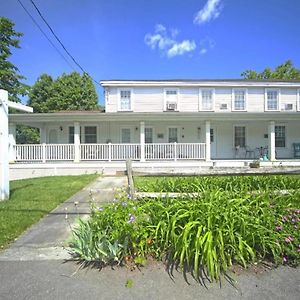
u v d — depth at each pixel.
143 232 3.12
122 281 2.76
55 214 5.46
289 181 5.60
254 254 2.94
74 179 11.80
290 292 2.54
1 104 6.70
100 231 3.10
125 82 18.52
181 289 2.60
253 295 2.50
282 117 15.79
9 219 4.95
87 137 18.08
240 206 3.39
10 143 15.38
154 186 5.41
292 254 3.01
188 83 18.67
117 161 15.57
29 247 3.72
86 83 41.00
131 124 18.08
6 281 2.79
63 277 2.86
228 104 18.98
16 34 27.59
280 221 3.32
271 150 15.90
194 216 3.10
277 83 19.08
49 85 40.31
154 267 2.99
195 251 2.75
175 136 18.05
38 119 15.20
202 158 15.67
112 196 7.51
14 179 13.52
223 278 2.76
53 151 15.49
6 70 26.88
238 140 18.39
